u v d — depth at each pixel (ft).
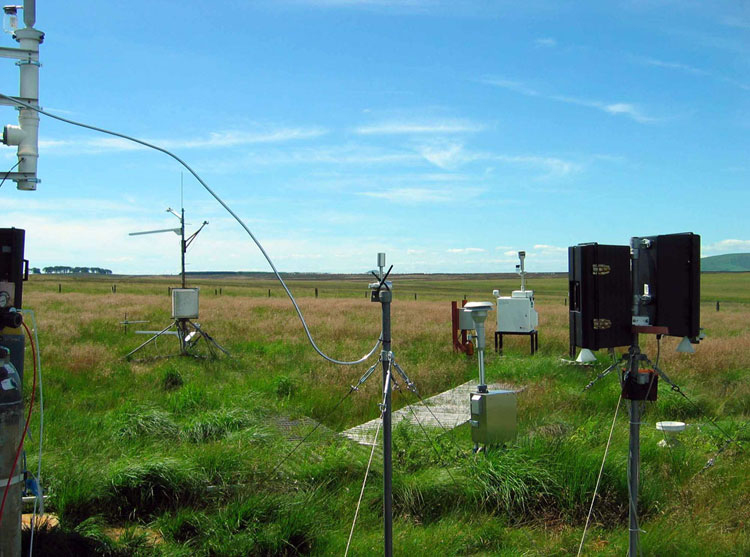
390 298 14.35
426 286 394.11
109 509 17.74
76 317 78.54
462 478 19.24
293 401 33.09
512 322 51.90
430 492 18.70
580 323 13.38
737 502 18.76
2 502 11.10
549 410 30.53
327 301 131.44
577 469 19.10
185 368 44.04
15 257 11.98
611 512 18.12
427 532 16.83
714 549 15.93
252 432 23.98
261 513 16.69
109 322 73.72
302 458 21.24
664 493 19.29
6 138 13.97
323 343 57.57
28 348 49.88
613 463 19.63
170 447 22.84
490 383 39.73
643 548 15.81
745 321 93.61
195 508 17.97
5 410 11.11
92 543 14.80
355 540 16.29
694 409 31.14
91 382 37.63
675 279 13.29
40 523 14.80
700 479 20.40
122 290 180.45
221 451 20.74
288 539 15.84
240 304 116.37
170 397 31.94
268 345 56.39
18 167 14.02
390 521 13.93
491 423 21.29
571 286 13.89
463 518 17.72
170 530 16.34
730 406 32.78
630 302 13.58
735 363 43.16
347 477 20.20
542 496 18.53
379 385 36.96
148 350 52.60
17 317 11.85
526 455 20.11
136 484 18.01
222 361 47.32
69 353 47.32
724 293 261.65
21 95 14.02
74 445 21.95
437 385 39.47
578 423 27.78
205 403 31.12
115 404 31.96
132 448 22.11
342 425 29.32
